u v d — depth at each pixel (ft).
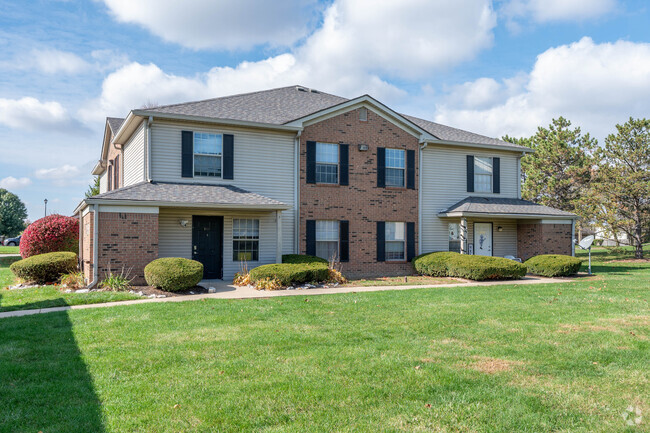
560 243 66.03
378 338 23.89
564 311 31.35
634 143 94.07
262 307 32.50
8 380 17.13
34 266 45.16
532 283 49.52
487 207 62.64
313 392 16.11
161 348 21.59
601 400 15.72
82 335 23.93
